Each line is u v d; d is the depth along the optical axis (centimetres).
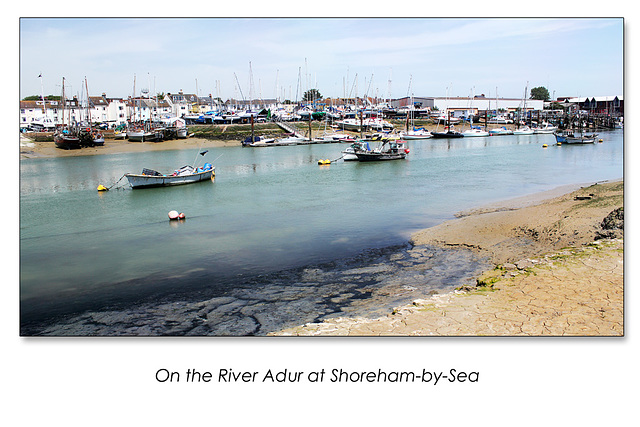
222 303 1531
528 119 13838
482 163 5578
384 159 6081
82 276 1861
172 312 1478
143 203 3453
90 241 2400
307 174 4891
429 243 2102
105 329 1379
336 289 1598
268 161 6406
